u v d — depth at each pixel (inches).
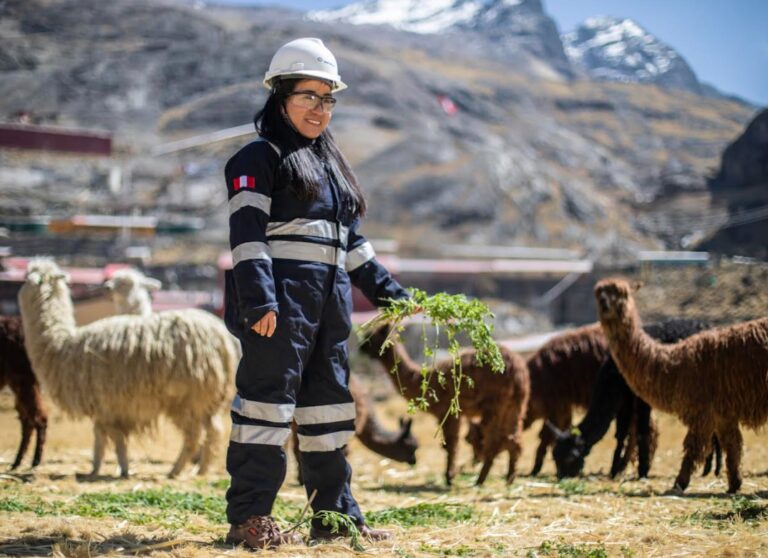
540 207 3959.2
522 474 435.8
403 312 209.0
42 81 5408.5
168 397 374.6
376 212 3710.6
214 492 332.5
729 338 297.6
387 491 374.9
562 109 7052.2
